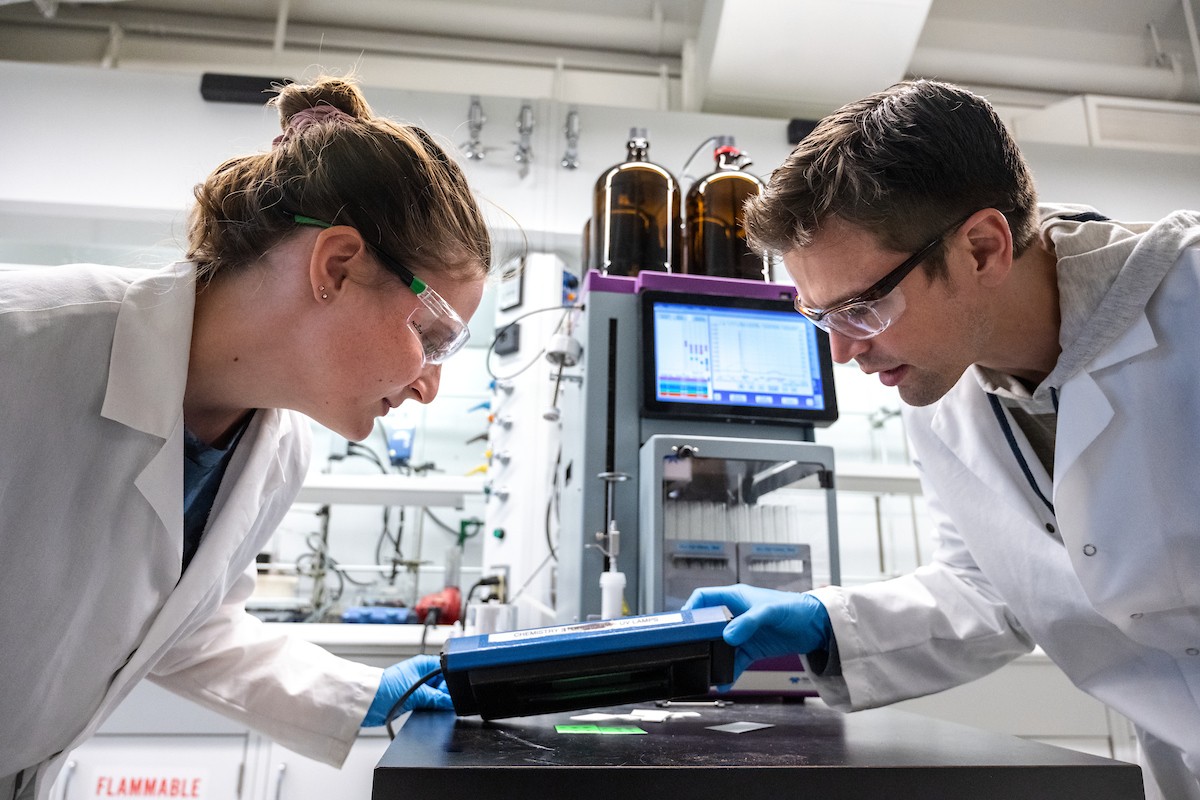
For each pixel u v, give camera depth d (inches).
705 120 121.0
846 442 140.1
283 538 129.7
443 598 100.3
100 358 34.1
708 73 124.6
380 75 135.2
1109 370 41.3
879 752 32.6
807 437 64.6
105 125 109.3
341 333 35.6
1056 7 137.4
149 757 81.1
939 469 53.0
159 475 35.4
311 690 47.2
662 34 138.1
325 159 35.8
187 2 130.9
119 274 37.5
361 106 40.6
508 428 102.0
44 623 33.7
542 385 102.0
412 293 36.3
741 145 120.7
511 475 99.8
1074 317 40.9
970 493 51.3
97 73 111.2
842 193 38.1
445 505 125.1
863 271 38.8
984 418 49.1
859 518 135.8
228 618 49.4
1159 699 44.9
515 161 115.7
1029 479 47.8
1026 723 94.7
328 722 46.2
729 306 64.2
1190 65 144.6
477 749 32.4
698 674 38.8
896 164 37.5
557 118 118.6
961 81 145.4
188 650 47.3
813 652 49.8
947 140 37.9
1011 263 39.1
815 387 63.8
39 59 129.3
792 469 63.1
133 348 34.7
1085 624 46.5
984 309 40.4
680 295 63.7
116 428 34.6
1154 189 128.8
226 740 82.4
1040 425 48.4
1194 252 39.4
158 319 35.6
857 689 46.8
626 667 37.4
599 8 135.4
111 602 35.8
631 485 60.9
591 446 61.4
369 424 38.9
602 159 117.6
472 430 138.0
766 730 39.6
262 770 82.0
